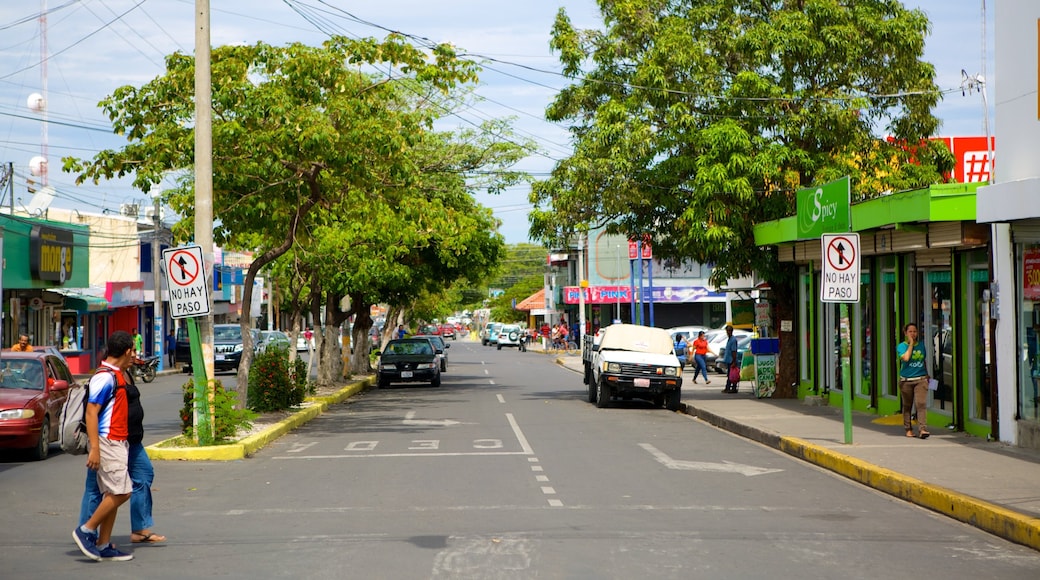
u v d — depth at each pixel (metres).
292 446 18.66
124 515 11.67
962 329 18.22
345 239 29.16
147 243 58.22
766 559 9.11
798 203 23.02
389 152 21.22
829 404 25.38
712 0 28.16
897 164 27.03
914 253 20.30
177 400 32.06
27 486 14.02
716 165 25.50
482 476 14.45
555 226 28.61
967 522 11.20
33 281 38.91
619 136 26.92
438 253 37.84
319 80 21.45
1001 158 16.55
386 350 38.53
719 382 38.25
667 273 74.62
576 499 12.42
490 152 35.25
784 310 28.08
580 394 33.41
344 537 10.09
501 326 112.25
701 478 14.30
